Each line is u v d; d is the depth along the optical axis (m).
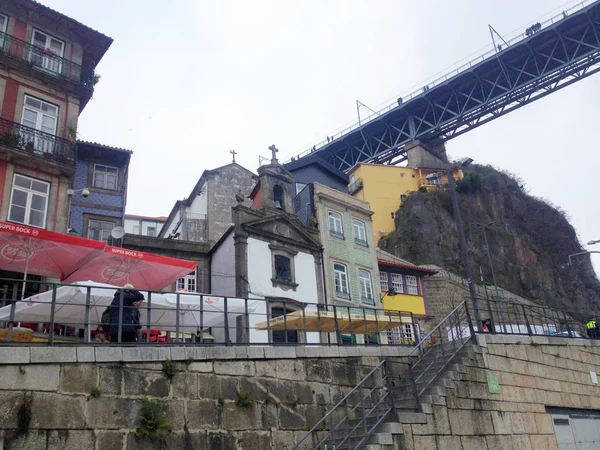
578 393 16.69
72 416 8.84
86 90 20.38
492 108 55.44
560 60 50.41
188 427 9.97
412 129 59.00
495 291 36.97
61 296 11.67
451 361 13.52
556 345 16.81
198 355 10.59
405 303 30.73
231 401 10.75
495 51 53.19
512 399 14.10
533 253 53.28
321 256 25.38
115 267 15.47
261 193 24.94
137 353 9.87
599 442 16.58
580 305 52.75
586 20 48.38
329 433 11.52
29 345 9.14
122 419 9.30
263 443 10.88
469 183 56.06
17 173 17.58
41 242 14.03
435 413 11.66
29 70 18.98
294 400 11.81
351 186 53.38
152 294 13.14
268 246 23.05
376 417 11.57
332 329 17.86
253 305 15.62
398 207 51.84
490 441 12.73
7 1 19.70
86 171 22.19
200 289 23.47
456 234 49.69
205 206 30.98
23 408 8.42
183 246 23.78
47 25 20.66
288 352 12.16
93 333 13.88
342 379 13.09
